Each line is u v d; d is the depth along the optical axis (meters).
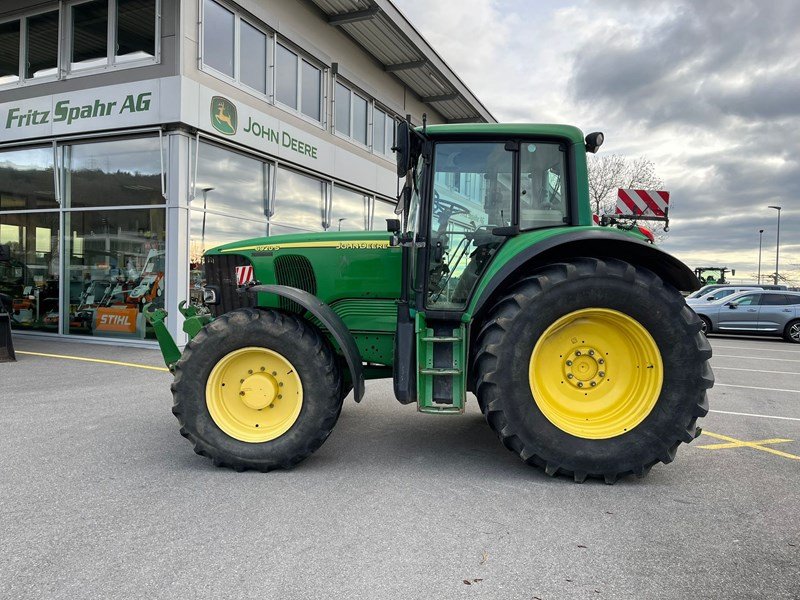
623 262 3.45
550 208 3.84
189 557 2.44
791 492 3.30
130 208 9.55
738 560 2.45
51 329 10.53
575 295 3.40
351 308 4.25
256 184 10.82
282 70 11.41
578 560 2.45
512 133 3.79
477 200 3.84
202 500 3.10
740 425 5.15
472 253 3.85
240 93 10.20
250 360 3.70
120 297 9.77
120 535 2.65
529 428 3.38
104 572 2.31
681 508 3.04
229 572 2.32
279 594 2.15
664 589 2.21
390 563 2.40
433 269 3.83
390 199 15.70
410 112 16.59
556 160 3.85
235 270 4.56
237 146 10.09
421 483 3.41
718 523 2.84
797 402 6.41
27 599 2.11
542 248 3.43
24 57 10.35
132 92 9.21
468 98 17.22
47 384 6.46
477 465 3.77
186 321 4.23
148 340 9.53
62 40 9.91
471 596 2.16
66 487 3.29
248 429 3.66
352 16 12.25
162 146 9.12
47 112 10.01
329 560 2.43
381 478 3.50
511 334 3.40
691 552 2.52
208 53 9.54
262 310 3.72
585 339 3.58
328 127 12.87
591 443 3.39
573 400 3.59
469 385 3.78
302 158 11.76
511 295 3.48
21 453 3.92
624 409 3.52
